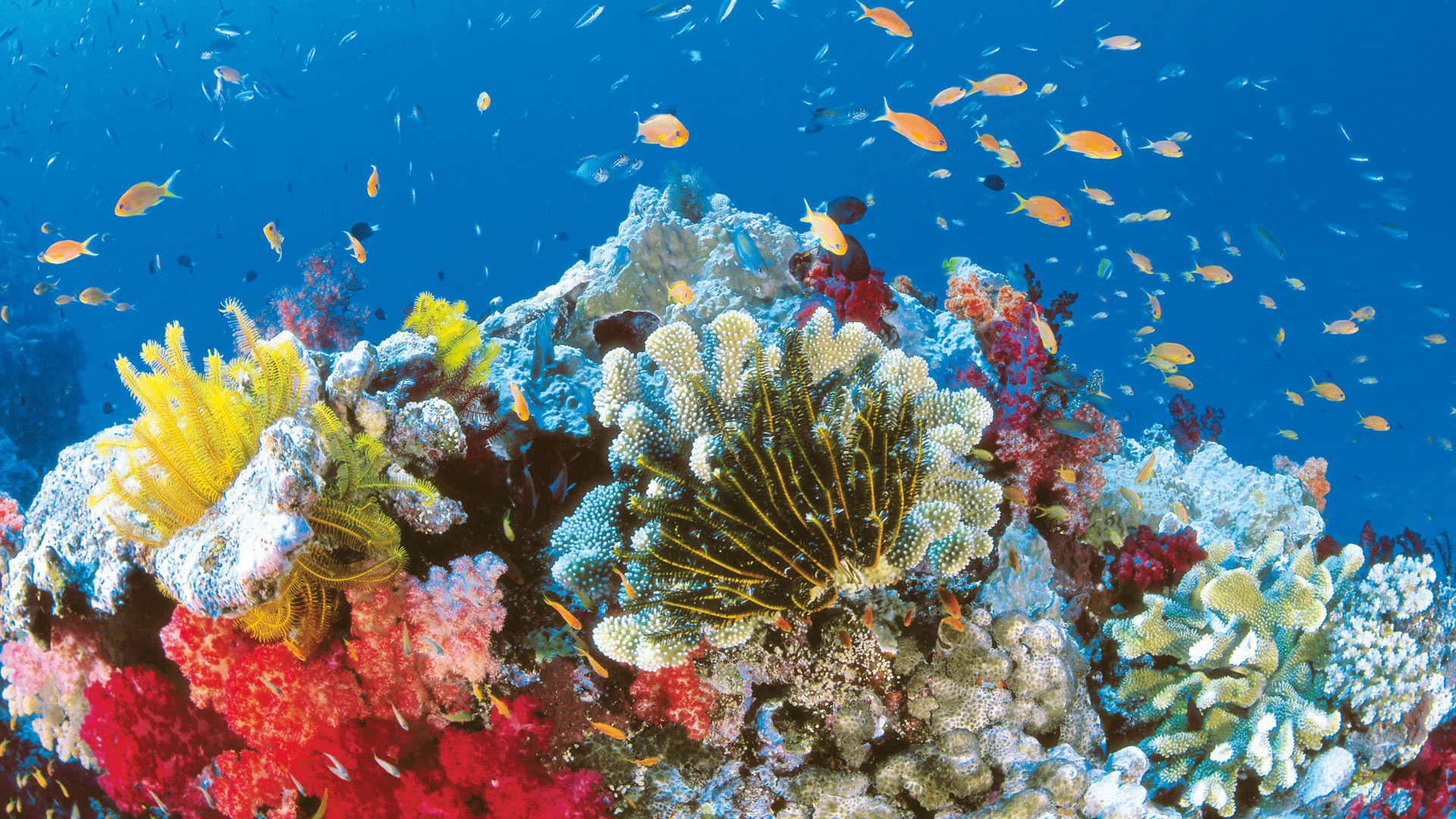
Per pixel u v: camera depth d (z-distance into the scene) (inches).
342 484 118.2
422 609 114.2
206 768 126.2
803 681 121.2
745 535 109.8
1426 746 173.8
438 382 144.6
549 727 115.7
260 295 1550.2
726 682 119.7
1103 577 179.5
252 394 129.3
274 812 119.3
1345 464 1344.7
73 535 130.5
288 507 103.0
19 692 141.4
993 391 173.8
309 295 271.6
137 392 112.7
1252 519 220.7
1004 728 123.8
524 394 149.8
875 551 111.2
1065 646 139.4
